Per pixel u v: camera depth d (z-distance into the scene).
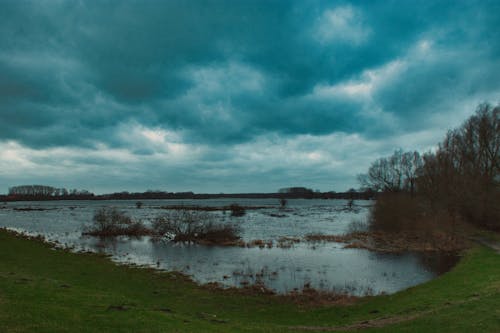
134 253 30.52
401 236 41.28
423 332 10.73
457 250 31.67
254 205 143.25
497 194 39.88
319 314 14.88
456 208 43.12
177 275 21.75
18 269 18.67
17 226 52.69
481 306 12.63
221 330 10.61
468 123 47.44
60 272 19.66
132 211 92.75
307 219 69.00
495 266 21.23
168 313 12.20
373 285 20.30
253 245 35.16
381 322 12.62
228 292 18.11
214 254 30.14
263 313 14.94
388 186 65.00
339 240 38.09
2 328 8.20
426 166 54.22
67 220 63.75
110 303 12.08
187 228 40.25
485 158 44.41
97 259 26.02
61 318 9.39
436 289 17.20
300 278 21.75
